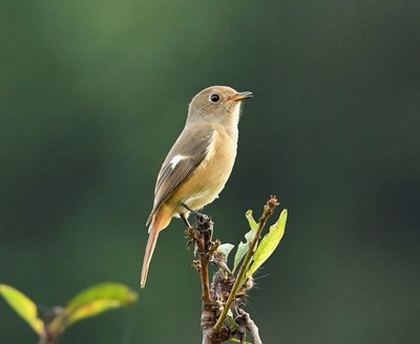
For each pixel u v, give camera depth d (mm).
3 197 23609
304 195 24453
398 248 24172
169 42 24797
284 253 23641
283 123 25000
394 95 25172
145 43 24641
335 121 25031
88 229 23422
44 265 22906
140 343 21688
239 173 24375
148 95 24359
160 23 24891
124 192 23781
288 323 22766
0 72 24328
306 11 25391
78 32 24531
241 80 25094
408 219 24469
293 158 24609
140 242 23094
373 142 24891
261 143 24797
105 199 23672
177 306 21984
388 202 24562
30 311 4113
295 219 24234
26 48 24406
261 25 25266
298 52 25188
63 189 23844
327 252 23922
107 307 4078
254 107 25000
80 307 4043
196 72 24844
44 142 24109
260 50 25234
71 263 22984
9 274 22891
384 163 24719
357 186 24594
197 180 9141
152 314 21969
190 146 9242
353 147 24938
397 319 23359
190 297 22047
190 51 24875
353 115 25109
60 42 24484
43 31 24531
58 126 24188
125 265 22797
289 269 23531
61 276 22859
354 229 24297
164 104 24375
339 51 25250
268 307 22766
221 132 9523
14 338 19422
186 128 9695
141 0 24797
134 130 24172
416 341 22969
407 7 25438
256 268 5582
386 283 23859
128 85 24391
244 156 24594
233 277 5883
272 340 22594
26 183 23812
